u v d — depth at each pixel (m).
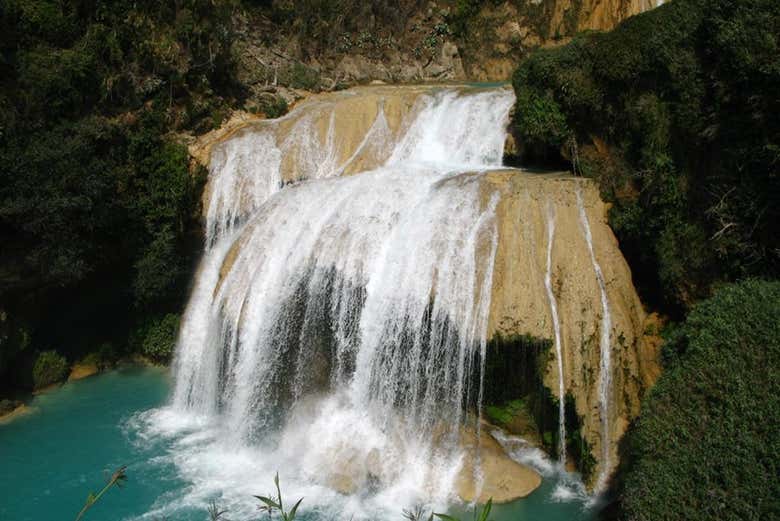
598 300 17.17
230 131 26.61
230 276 21.55
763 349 12.66
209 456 19.06
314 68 33.66
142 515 16.52
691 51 16.84
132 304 25.08
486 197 18.80
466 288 17.48
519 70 21.80
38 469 18.47
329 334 19.41
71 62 23.05
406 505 16.34
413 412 17.86
